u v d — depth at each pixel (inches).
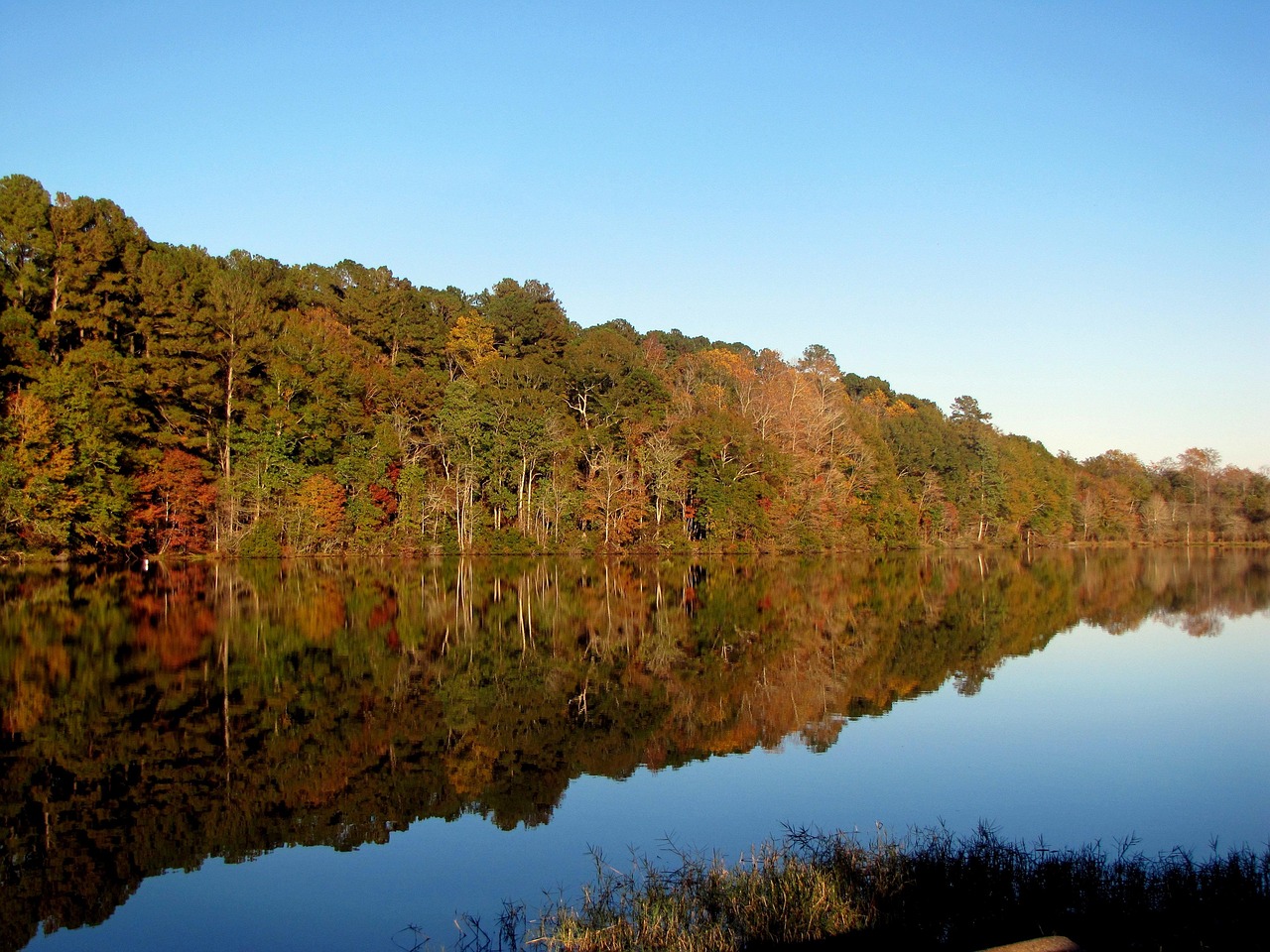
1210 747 719.7
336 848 508.4
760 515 2913.4
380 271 3324.3
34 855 498.0
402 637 1222.9
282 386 2407.7
